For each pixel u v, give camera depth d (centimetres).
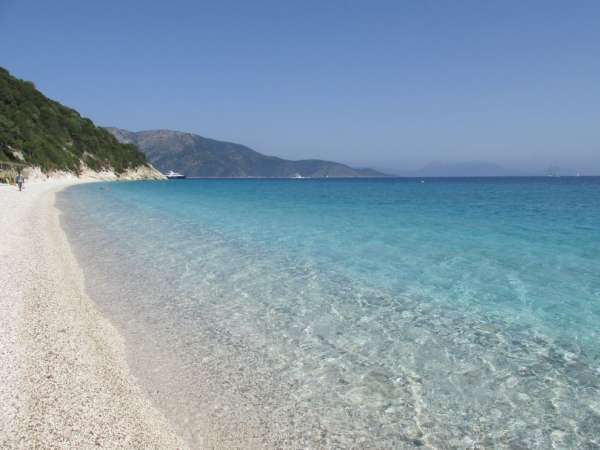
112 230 1931
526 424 495
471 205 3516
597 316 816
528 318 812
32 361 578
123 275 1131
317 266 1235
